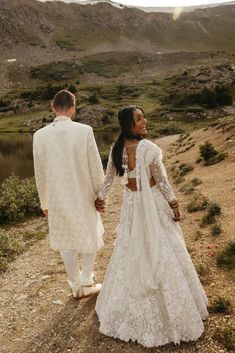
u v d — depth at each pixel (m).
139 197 4.02
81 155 4.62
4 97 113.88
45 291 6.07
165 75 130.12
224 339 4.03
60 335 4.72
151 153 3.91
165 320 4.04
